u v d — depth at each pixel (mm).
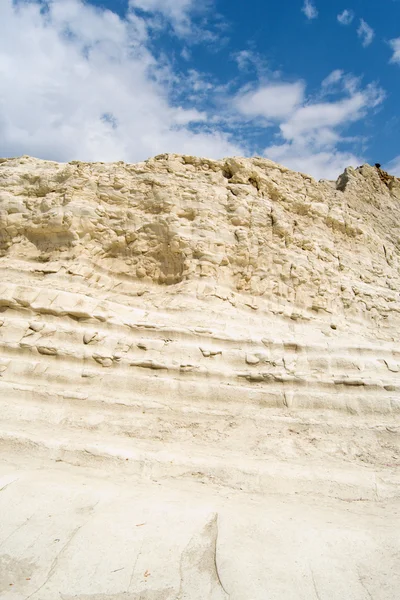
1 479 5250
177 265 11930
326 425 7848
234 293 11680
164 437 7273
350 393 8898
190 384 8602
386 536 4520
